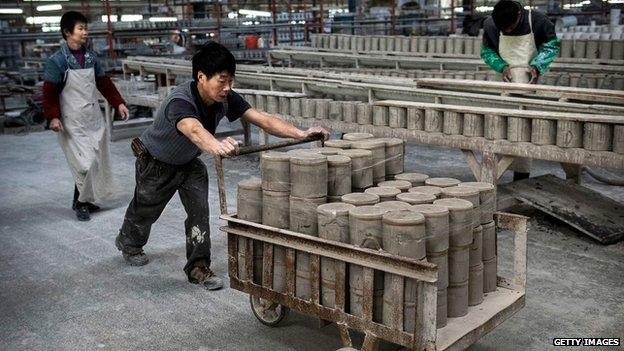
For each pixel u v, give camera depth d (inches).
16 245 182.4
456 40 341.7
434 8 613.6
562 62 295.7
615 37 354.9
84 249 177.8
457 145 178.5
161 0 729.6
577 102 187.2
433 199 103.1
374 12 617.3
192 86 126.3
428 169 262.4
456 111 175.9
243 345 120.6
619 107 158.9
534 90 186.7
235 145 109.7
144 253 167.5
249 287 115.9
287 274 108.0
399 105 189.5
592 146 152.5
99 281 154.4
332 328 126.4
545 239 175.2
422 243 93.0
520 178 212.4
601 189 227.5
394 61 334.6
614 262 157.9
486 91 199.5
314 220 105.6
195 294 145.6
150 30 439.2
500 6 201.8
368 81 218.8
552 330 123.5
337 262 99.7
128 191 239.6
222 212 116.3
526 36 207.0
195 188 145.4
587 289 142.2
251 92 244.2
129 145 327.0
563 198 186.9
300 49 394.0
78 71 192.5
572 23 508.4
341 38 391.9
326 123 218.4
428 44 354.3
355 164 112.0
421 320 91.1
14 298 145.3
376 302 97.4
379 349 115.3
